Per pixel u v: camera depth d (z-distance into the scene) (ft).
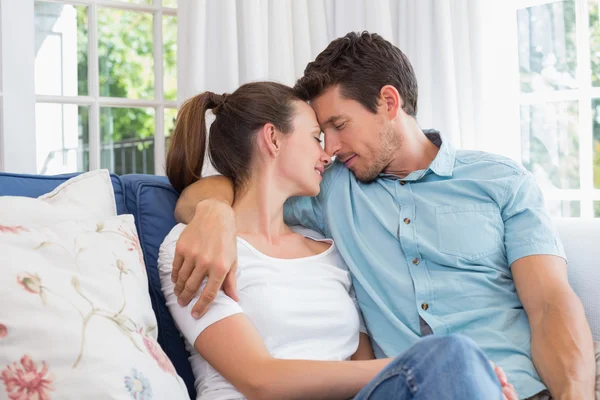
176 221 4.94
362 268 4.96
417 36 8.49
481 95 8.30
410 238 4.92
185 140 4.96
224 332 3.84
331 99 5.16
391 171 5.42
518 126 8.91
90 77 8.26
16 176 4.56
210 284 3.81
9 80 7.29
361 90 5.15
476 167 5.22
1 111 7.27
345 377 3.69
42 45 8.32
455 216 4.96
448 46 8.34
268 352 3.89
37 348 3.04
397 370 2.98
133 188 4.97
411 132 5.40
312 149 4.85
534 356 4.40
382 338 4.79
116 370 3.22
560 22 8.69
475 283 4.83
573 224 5.41
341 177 5.29
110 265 3.77
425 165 5.40
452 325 4.68
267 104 4.74
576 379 4.04
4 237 3.39
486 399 2.92
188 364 4.60
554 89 8.77
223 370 3.79
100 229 4.02
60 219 4.11
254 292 4.23
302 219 5.25
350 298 4.74
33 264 3.34
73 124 8.50
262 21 8.13
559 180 8.80
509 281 4.94
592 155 8.53
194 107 4.99
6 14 7.23
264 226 4.68
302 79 5.32
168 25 9.83
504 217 5.01
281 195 4.80
